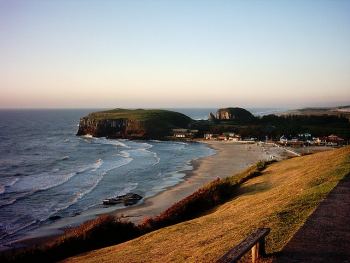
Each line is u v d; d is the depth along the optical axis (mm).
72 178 72125
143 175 74062
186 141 159750
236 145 138875
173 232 22547
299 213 16391
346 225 14211
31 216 47062
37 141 160750
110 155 110562
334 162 32125
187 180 67625
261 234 11320
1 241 37562
